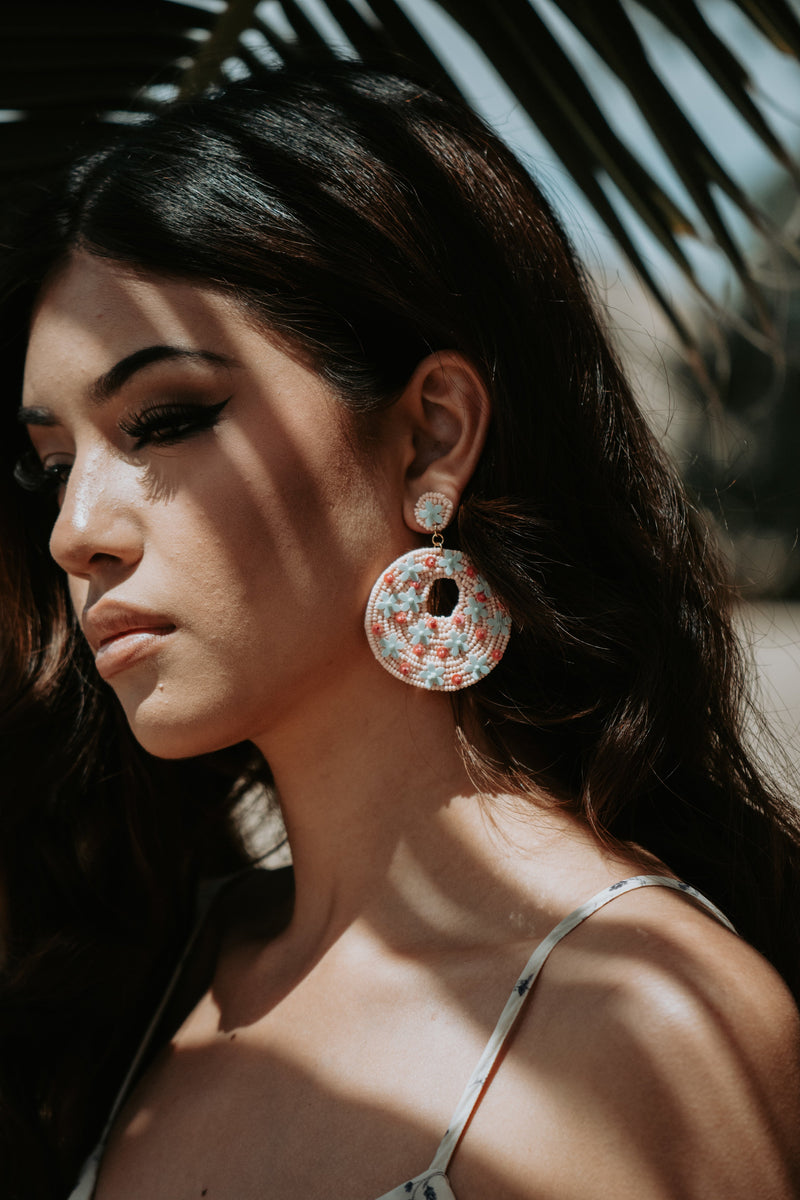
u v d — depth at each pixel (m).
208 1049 1.28
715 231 1.79
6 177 1.86
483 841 1.17
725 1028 0.95
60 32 1.84
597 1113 0.94
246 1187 1.08
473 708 1.21
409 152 1.24
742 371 5.93
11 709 1.56
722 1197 0.91
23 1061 1.46
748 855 1.33
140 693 1.15
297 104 1.22
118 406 1.14
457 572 1.19
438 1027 1.07
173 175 1.15
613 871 1.12
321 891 1.25
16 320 1.32
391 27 1.82
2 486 1.49
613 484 1.32
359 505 1.16
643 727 1.23
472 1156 0.97
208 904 1.58
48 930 1.54
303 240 1.14
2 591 1.54
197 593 1.12
